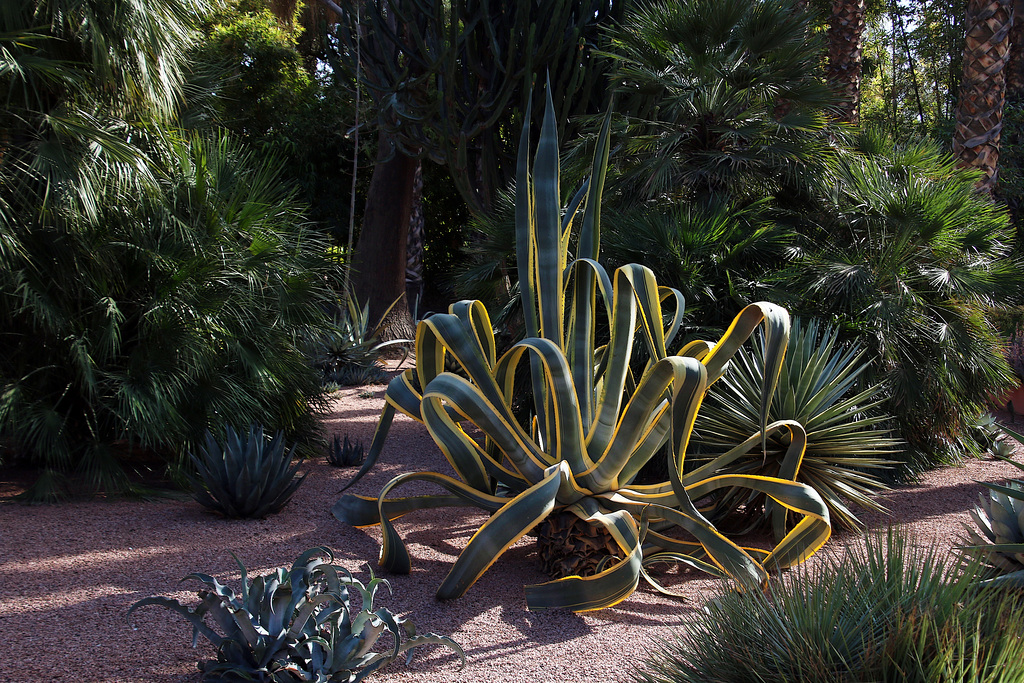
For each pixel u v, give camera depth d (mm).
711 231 5570
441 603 3463
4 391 4926
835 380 4473
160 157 6020
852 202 6336
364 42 11469
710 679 2336
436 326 3812
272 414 6098
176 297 5477
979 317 6148
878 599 2326
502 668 2854
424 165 21422
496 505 3980
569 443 3721
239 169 6402
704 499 4820
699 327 5355
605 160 4164
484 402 3709
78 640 2918
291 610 2650
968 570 2551
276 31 19469
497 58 10008
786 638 2244
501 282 7133
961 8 19516
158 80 5836
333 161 21578
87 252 5230
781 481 3664
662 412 3754
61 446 5082
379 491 5500
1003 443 6918
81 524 4375
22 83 5285
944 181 6359
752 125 6375
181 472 5305
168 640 2955
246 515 4637
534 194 3916
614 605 3477
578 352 3979
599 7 10172
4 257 4883
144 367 5266
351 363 12062
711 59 6492
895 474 5777
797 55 6449
